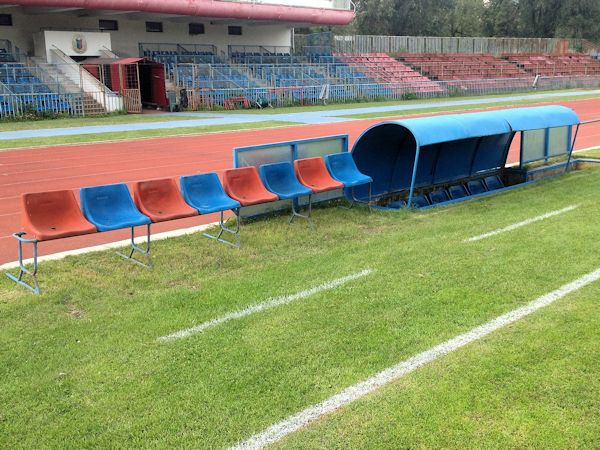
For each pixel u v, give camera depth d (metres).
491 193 11.27
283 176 9.10
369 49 54.09
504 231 8.46
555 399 4.20
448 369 4.64
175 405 4.21
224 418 4.07
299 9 41.44
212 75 36.19
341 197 10.56
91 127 24.80
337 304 5.91
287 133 22.59
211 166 15.31
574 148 17.30
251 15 38.97
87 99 30.45
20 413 4.14
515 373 4.55
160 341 5.17
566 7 70.06
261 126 24.81
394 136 10.73
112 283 6.59
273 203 9.60
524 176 12.52
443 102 38.75
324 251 7.72
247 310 5.81
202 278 6.75
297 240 8.25
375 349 4.99
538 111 12.38
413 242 8.01
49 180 13.56
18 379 4.57
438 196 11.75
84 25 36.47
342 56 48.62
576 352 4.84
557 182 12.17
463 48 59.88
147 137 21.47
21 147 18.62
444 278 6.57
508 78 50.38
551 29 72.56
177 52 40.06
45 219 6.71
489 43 61.75
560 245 7.66
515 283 6.38
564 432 3.84
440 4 70.50
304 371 4.65
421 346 5.02
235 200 8.20
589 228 8.43
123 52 38.59
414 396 4.28
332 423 4.00
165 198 7.78
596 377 4.46
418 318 5.56
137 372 4.66
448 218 9.39
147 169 14.92
